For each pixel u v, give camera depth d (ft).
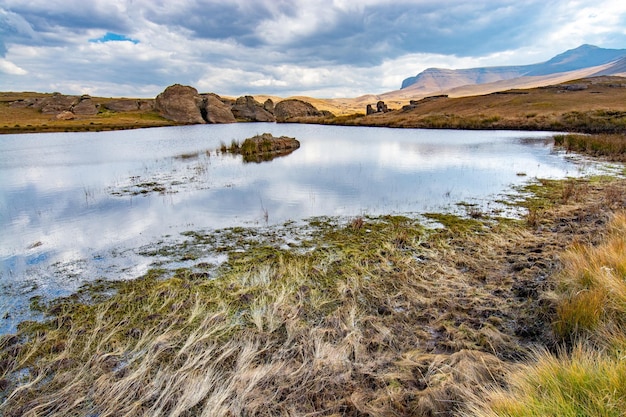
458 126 160.35
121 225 32.12
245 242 26.99
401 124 190.60
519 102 200.85
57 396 12.07
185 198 41.68
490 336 14.25
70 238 28.94
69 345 14.80
